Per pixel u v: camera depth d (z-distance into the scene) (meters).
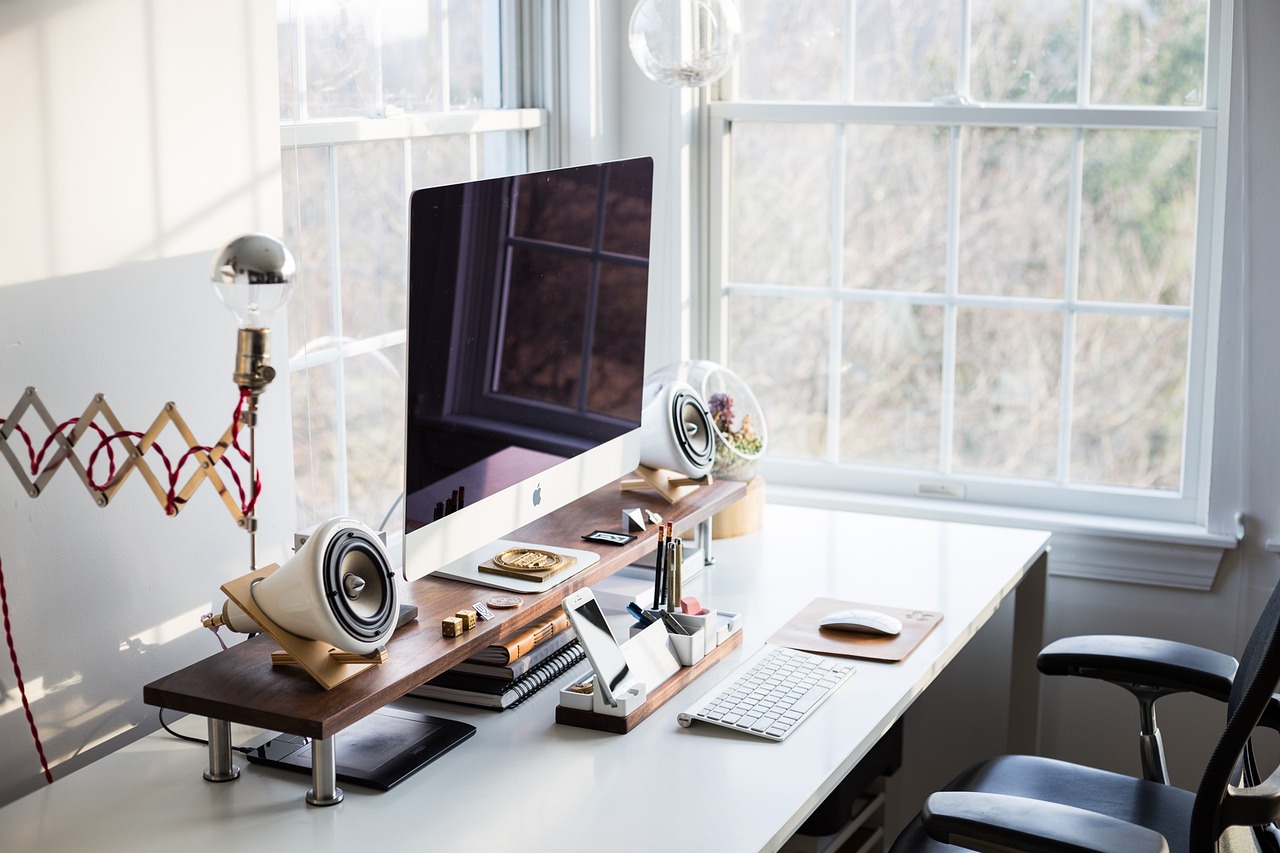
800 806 1.49
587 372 2.00
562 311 1.91
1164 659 1.92
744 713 1.70
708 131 2.87
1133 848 1.40
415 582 1.83
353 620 1.50
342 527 1.53
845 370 2.89
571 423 1.98
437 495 1.68
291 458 1.92
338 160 2.18
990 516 2.71
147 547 1.70
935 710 2.80
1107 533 2.60
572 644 1.91
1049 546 2.64
